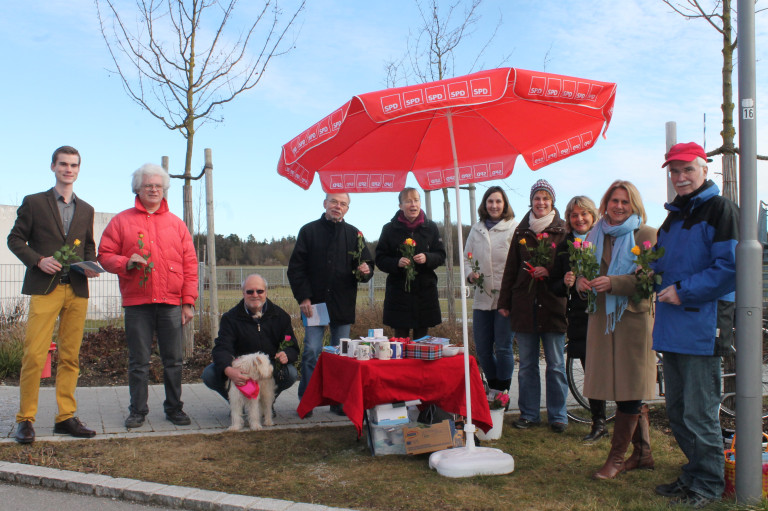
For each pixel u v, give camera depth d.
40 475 4.20
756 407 3.54
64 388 5.16
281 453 4.86
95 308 11.60
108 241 5.41
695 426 3.72
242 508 3.72
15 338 8.45
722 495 3.77
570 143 4.89
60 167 5.04
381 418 4.87
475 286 6.21
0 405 6.21
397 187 5.58
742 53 3.53
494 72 3.88
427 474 4.38
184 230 5.75
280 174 4.75
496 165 5.46
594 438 5.21
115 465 4.47
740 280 3.54
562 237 5.43
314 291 6.09
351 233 6.23
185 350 8.75
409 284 6.02
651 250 3.99
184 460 4.64
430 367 4.92
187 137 8.94
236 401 5.49
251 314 5.82
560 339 5.51
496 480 4.23
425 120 5.08
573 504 3.79
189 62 8.76
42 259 4.80
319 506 3.73
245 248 36.19
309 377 6.11
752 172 3.51
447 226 10.38
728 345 3.65
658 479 4.25
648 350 4.27
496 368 6.19
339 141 4.93
